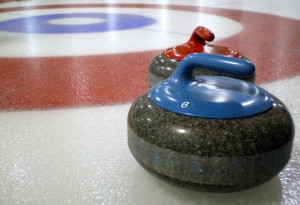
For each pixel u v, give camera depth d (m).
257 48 1.95
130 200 0.63
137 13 3.61
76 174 0.72
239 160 0.53
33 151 0.82
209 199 0.62
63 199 0.64
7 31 2.65
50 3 4.80
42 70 1.57
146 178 0.70
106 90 1.28
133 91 1.27
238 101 0.57
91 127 0.96
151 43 2.15
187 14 3.46
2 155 0.80
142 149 0.60
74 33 2.53
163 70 0.95
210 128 0.54
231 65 0.57
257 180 0.55
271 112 0.58
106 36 2.39
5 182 0.69
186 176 0.55
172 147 0.55
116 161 0.77
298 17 3.17
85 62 1.71
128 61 1.72
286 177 0.69
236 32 2.45
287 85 1.29
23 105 1.13
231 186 0.55
